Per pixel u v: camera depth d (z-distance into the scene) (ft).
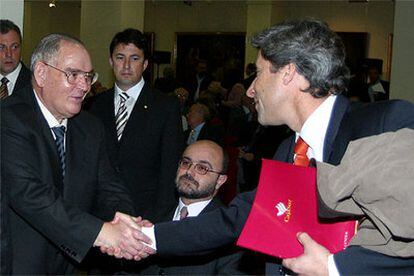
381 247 4.39
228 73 28.53
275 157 5.89
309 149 5.35
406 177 4.13
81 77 6.48
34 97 6.61
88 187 6.87
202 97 20.47
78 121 7.04
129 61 10.15
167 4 42.70
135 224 6.72
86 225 6.37
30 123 6.39
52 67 6.41
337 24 38.45
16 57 10.53
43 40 6.57
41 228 6.30
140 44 10.25
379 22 37.83
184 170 8.17
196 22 42.34
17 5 10.39
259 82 5.34
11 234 6.30
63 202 6.35
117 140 10.11
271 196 5.06
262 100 5.36
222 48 41.83
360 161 4.34
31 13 42.42
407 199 4.08
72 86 6.43
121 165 9.98
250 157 16.63
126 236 6.57
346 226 4.78
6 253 5.82
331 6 38.29
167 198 9.92
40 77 6.48
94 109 10.37
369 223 4.55
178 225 6.55
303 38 5.10
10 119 6.32
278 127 16.47
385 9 37.65
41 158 6.39
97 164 7.04
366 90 23.02
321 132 5.20
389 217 4.17
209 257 7.60
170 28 42.83
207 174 8.08
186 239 6.42
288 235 4.93
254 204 5.08
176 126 10.19
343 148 5.03
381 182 4.17
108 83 26.63
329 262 4.47
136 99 10.27
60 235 6.31
